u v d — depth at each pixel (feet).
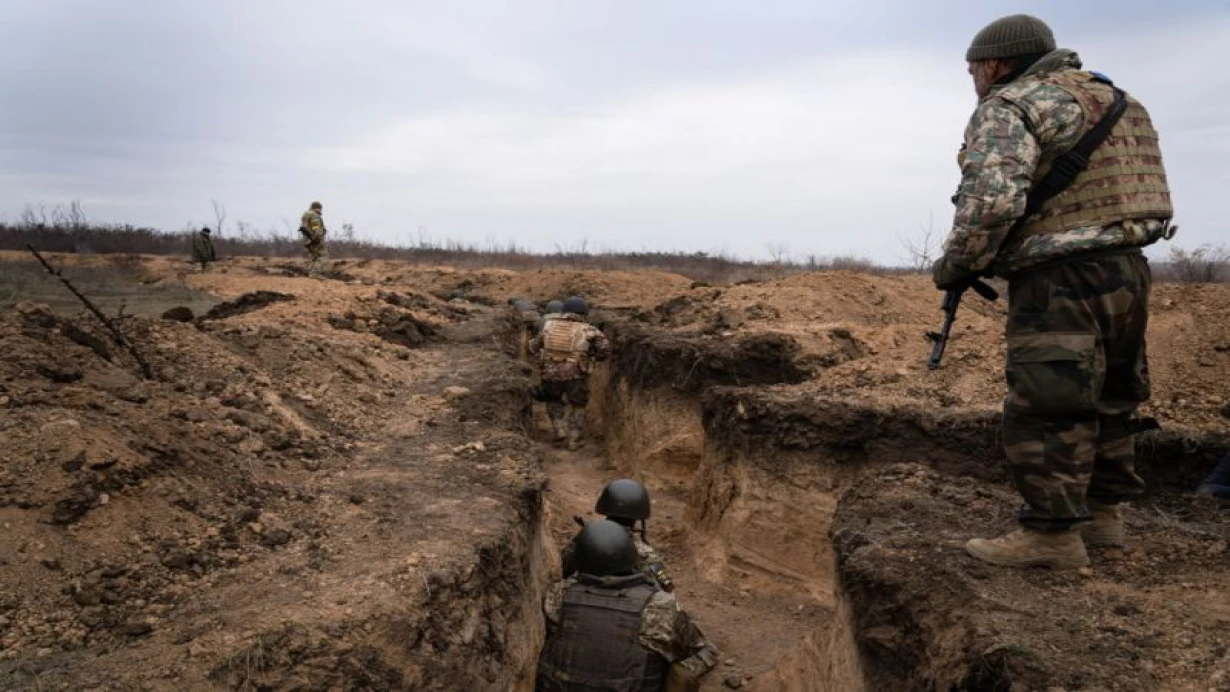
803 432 24.67
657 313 46.85
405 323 38.27
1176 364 24.63
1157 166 12.12
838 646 15.96
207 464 15.64
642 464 35.27
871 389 26.68
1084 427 12.14
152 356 21.74
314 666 10.90
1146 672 10.18
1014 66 12.46
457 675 12.35
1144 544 13.98
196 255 85.87
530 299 71.15
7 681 9.79
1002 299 48.47
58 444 13.41
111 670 10.11
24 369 17.15
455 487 17.84
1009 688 10.27
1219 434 20.12
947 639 11.81
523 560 16.49
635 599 15.62
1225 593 12.08
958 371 26.91
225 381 21.36
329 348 28.17
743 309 41.37
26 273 64.39
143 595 11.89
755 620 23.13
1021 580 12.70
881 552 14.42
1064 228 11.68
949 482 17.62
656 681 15.37
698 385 34.06
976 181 11.56
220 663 10.38
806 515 24.27
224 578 12.69
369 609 11.90
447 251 147.43
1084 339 11.73
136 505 13.46
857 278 44.42
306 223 70.69
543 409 47.55
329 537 14.57
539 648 16.72
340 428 21.79
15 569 11.51
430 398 26.18
